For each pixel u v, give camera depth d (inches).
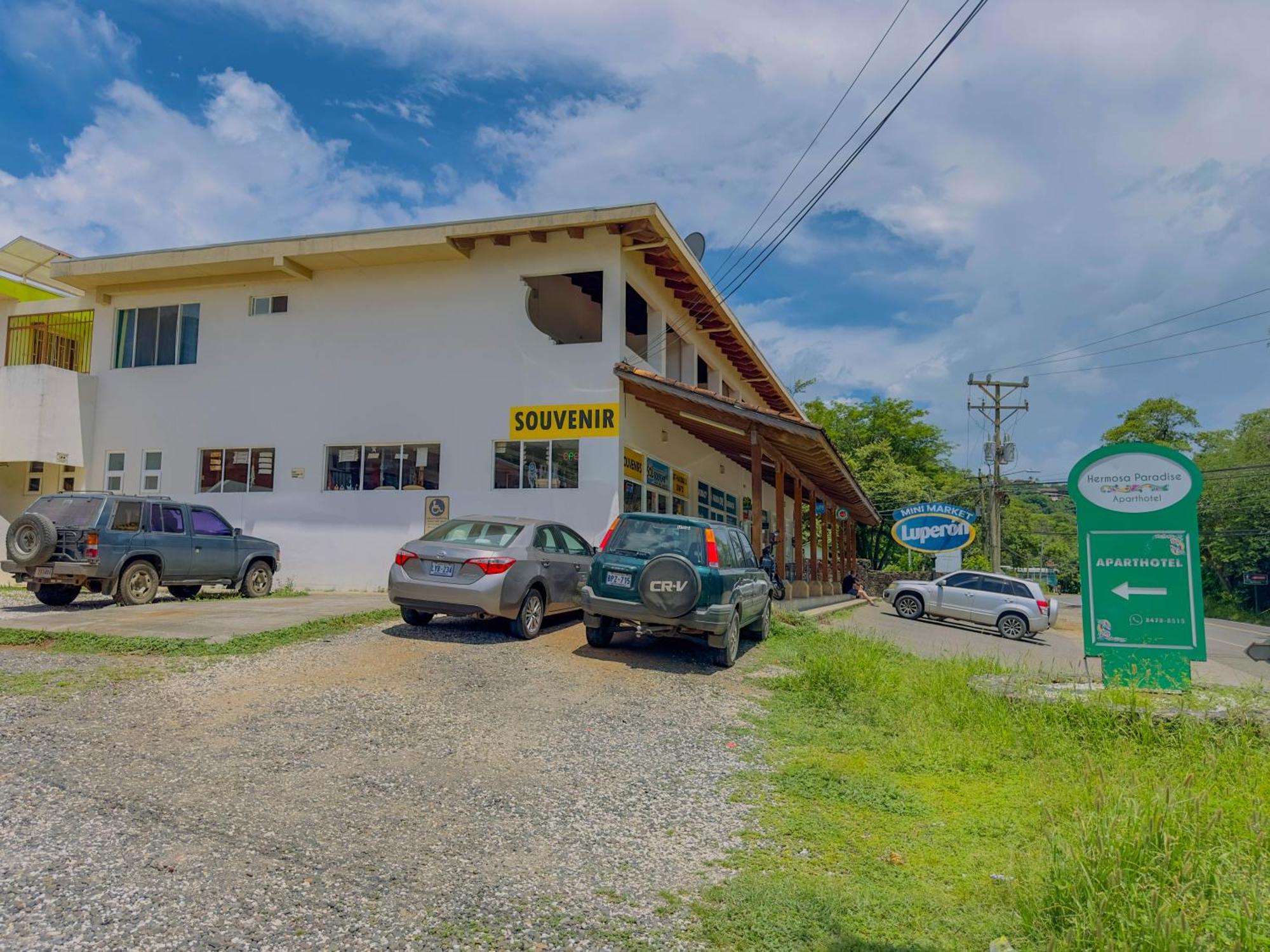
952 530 1250.0
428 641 374.3
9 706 245.6
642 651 382.0
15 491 712.4
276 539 640.4
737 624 376.5
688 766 223.3
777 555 711.7
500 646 371.2
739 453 828.0
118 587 455.2
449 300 629.0
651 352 676.1
